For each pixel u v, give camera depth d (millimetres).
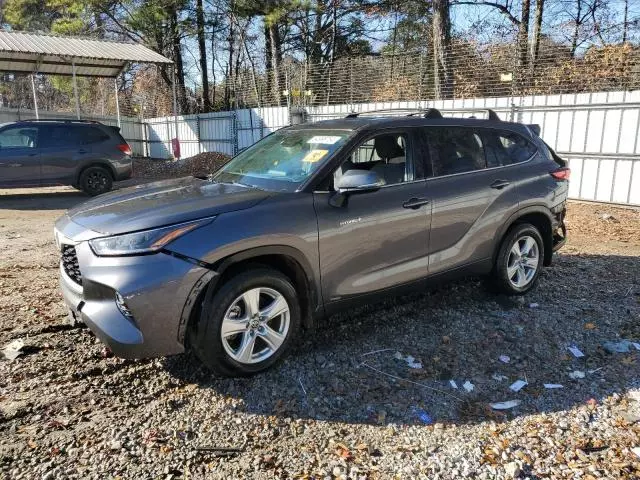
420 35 26344
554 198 5277
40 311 4629
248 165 4496
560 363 3895
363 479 2676
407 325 4492
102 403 3277
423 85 15078
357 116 5062
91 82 33375
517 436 3041
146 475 2668
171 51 29812
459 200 4516
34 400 3264
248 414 3203
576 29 15297
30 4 27484
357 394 3447
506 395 3477
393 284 4203
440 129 4641
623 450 2908
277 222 3510
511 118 12047
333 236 3768
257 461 2795
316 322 3938
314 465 2775
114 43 20797
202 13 27234
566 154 11320
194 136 23344
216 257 3258
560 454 2879
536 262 5234
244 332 3477
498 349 4090
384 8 25719
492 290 5191
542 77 12664
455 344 4160
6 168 11820
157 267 3137
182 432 3018
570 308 4875
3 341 4016
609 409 3305
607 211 10094
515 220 4996
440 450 2916
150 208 3516
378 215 3996
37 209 11125
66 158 12453
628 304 4969
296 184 3838
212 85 33156
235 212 3445
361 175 3754
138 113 28500
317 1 24797
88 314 3281
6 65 20109
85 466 2715
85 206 3945
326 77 17406
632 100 10211
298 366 3760
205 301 3271
